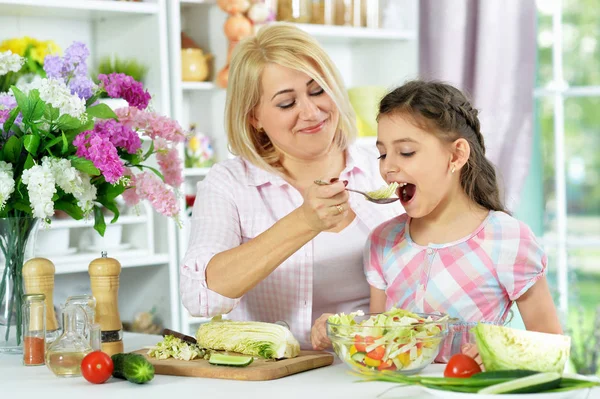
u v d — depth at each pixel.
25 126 1.94
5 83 3.06
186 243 3.48
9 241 1.97
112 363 1.67
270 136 2.10
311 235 1.78
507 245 1.88
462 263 1.89
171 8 3.44
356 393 1.51
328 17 3.88
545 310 1.90
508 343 1.44
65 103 1.91
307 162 2.15
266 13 3.56
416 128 1.83
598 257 7.59
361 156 2.22
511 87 3.98
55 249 3.19
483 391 1.33
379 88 3.94
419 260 1.94
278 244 1.80
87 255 3.24
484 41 3.96
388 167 1.86
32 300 1.88
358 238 2.13
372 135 3.91
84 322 1.78
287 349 1.73
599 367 4.20
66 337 1.76
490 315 1.89
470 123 1.94
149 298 3.55
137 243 3.46
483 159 1.94
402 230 2.01
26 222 1.98
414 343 1.57
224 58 3.61
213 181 2.15
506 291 1.89
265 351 1.72
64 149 1.92
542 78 4.40
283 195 2.14
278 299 2.10
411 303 1.95
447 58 3.98
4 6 3.20
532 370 1.41
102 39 3.59
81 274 3.55
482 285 1.88
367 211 2.15
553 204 4.41
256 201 2.13
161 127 2.10
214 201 2.10
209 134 3.70
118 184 2.03
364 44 4.27
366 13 4.00
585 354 4.09
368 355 1.57
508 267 1.87
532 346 1.44
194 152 3.56
